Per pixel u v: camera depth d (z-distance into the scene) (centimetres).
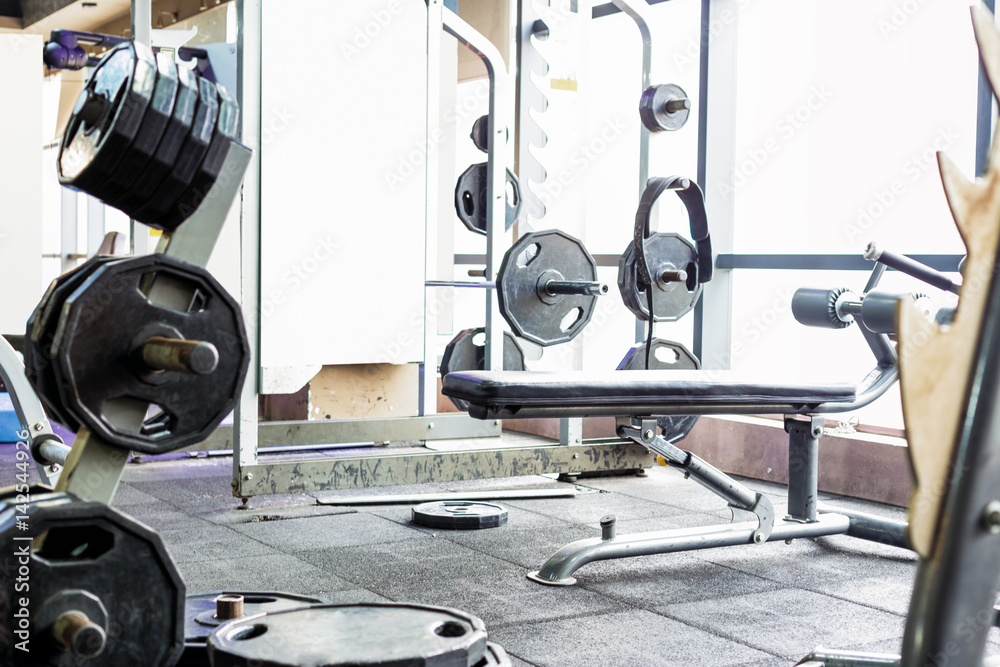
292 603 148
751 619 239
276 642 113
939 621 55
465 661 112
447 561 294
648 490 419
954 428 53
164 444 103
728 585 271
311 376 383
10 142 516
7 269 518
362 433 446
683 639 222
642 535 282
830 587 270
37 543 99
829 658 155
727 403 276
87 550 99
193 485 412
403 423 458
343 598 252
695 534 284
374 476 383
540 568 285
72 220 769
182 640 98
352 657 107
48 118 744
